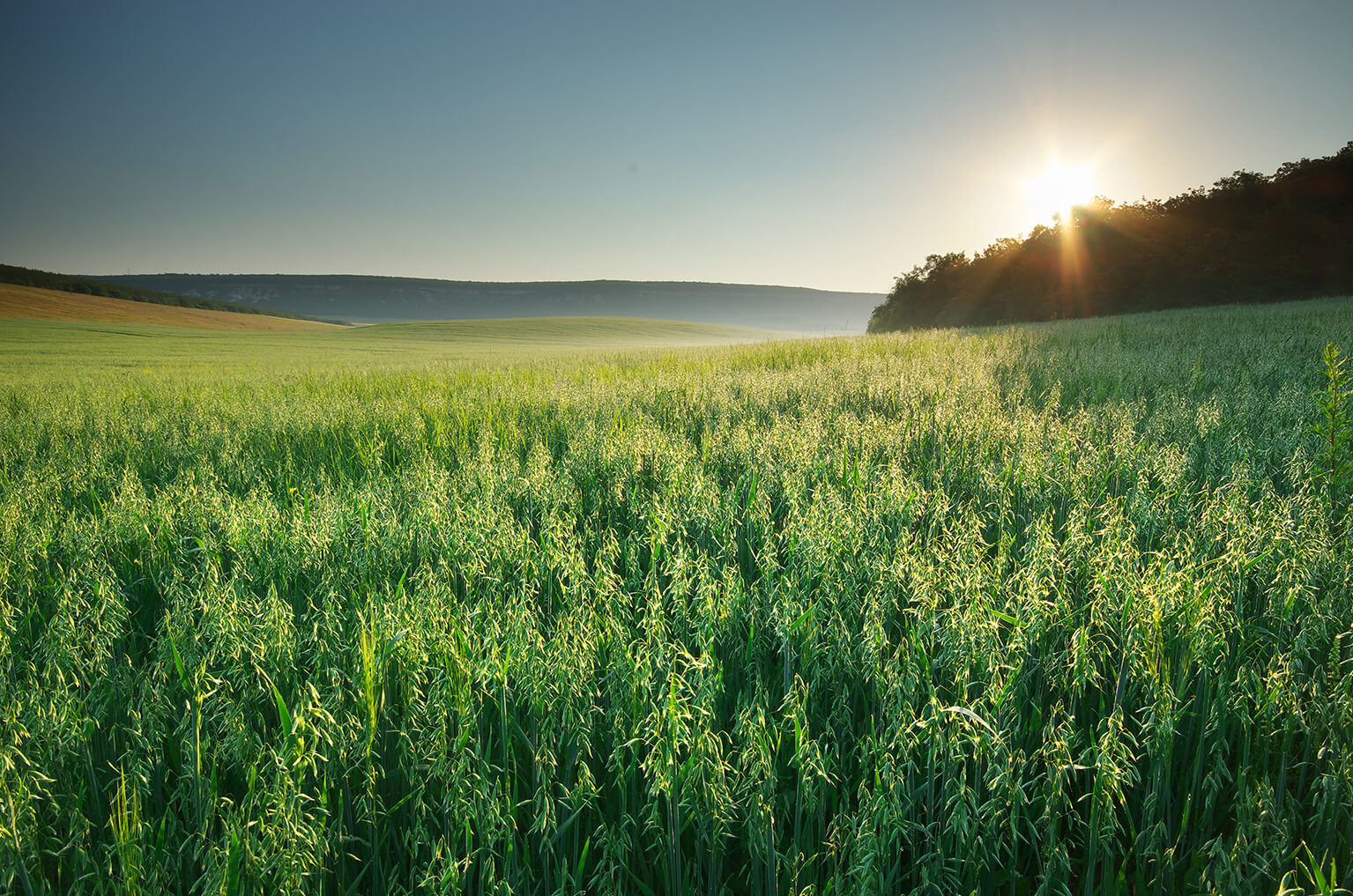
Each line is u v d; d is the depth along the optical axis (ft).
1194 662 6.79
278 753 5.80
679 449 16.78
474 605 8.29
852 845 5.51
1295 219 166.71
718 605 7.77
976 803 5.53
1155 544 10.18
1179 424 16.96
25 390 50.75
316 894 5.46
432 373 55.42
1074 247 223.92
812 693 7.14
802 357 54.85
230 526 11.64
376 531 11.23
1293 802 5.90
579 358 81.56
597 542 11.44
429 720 6.15
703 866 6.22
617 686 6.57
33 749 6.09
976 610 6.62
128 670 7.68
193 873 5.85
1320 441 13.41
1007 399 24.27
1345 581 7.45
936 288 298.35
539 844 6.15
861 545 9.17
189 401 38.83
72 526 12.21
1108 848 5.83
